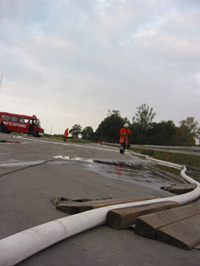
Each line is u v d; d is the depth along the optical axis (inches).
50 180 201.6
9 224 103.0
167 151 741.9
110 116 3560.5
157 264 83.2
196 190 204.7
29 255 76.4
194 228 110.6
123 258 85.1
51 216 118.2
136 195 185.3
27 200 140.1
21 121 1323.8
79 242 93.7
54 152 464.1
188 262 86.3
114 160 468.8
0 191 151.4
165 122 3479.3
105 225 114.5
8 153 355.3
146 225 103.9
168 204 137.8
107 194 177.3
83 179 225.1
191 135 2257.6
